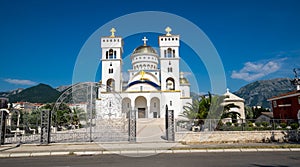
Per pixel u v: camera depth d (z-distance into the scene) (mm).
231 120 21109
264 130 18812
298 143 17156
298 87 36156
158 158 11664
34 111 28516
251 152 13578
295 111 32594
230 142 17859
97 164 10188
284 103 35562
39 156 12820
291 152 13453
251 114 58781
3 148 15125
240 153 13211
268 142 17969
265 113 50750
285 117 35031
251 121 20203
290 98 34031
